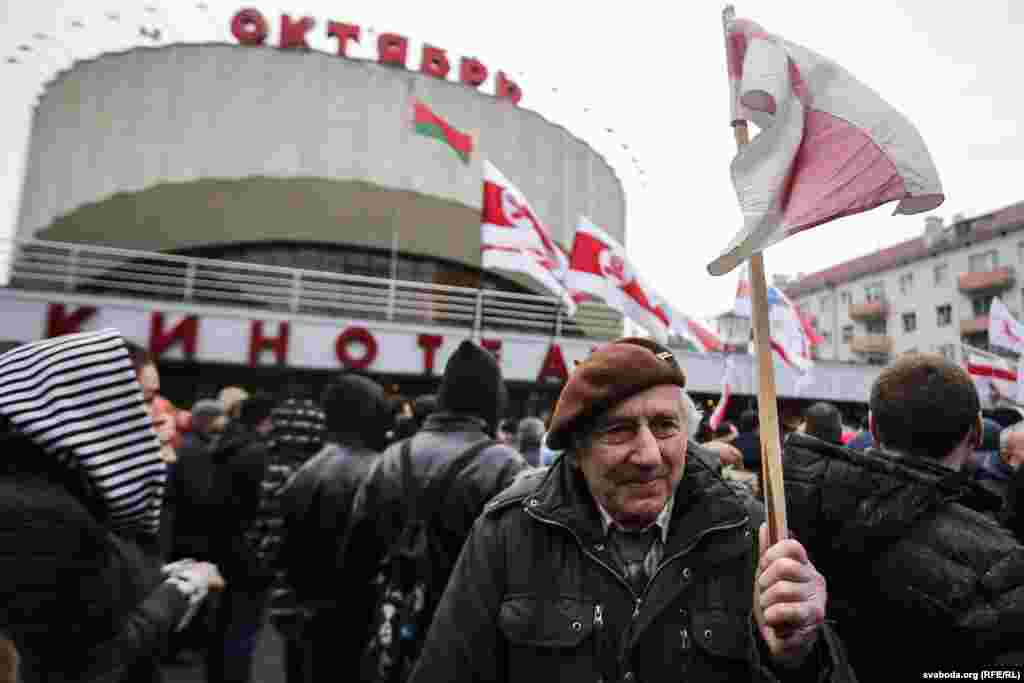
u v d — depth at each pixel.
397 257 16.30
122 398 1.50
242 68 15.73
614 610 1.40
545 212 17.53
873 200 1.31
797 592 1.12
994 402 7.84
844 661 1.29
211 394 11.98
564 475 1.58
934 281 44.75
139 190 14.92
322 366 12.02
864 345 48.47
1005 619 1.42
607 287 6.57
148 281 14.73
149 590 1.61
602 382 1.40
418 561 2.46
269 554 4.08
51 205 14.51
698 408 1.69
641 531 1.48
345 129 16.11
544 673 1.38
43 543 1.30
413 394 12.98
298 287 12.21
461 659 1.47
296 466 5.26
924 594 1.51
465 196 16.83
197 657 5.24
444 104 16.81
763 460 1.24
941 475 1.67
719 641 1.36
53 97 14.78
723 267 1.31
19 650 1.26
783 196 1.33
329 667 3.00
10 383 1.42
